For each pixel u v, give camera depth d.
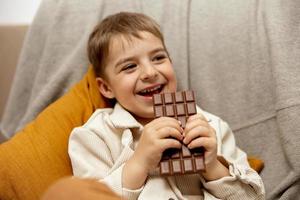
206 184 0.79
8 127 1.11
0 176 0.83
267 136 0.94
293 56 0.89
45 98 1.06
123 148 0.84
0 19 1.33
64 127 0.91
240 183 0.78
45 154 0.85
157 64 0.86
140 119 0.92
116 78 0.87
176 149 0.73
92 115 0.91
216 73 1.02
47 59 1.10
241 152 0.91
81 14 1.11
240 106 0.99
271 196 0.88
